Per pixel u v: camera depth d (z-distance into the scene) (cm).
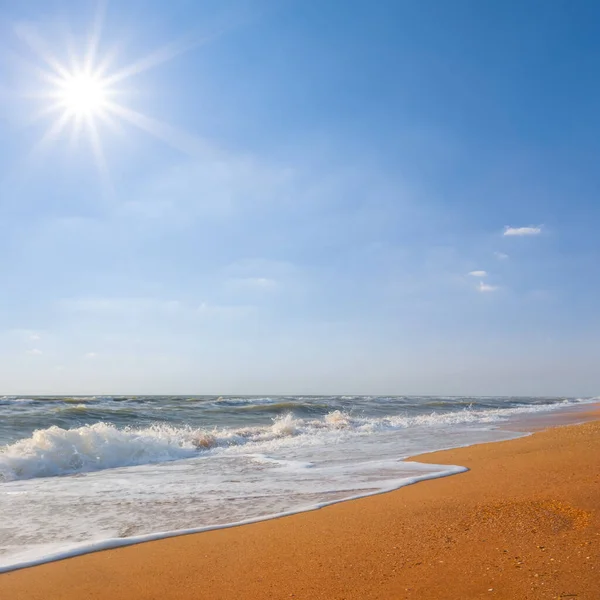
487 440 1306
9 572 378
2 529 509
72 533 493
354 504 571
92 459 971
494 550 368
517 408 3416
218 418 2188
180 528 504
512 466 770
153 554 414
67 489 728
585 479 604
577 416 2323
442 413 2789
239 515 551
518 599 280
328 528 470
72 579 360
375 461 943
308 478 779
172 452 1127
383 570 347
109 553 421
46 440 975
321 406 2848
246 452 1155
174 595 325
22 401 2850
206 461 1016
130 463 1013
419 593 301
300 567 365
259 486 721
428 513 499
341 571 351
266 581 341
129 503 625
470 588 302
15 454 904
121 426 1784
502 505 504
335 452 1112
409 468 845
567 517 441
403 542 408
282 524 497
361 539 426
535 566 328
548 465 743
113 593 332
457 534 418
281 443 1322
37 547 448
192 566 380
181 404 2923
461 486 636
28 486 758
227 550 417
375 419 2173
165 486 740
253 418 2225
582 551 349
